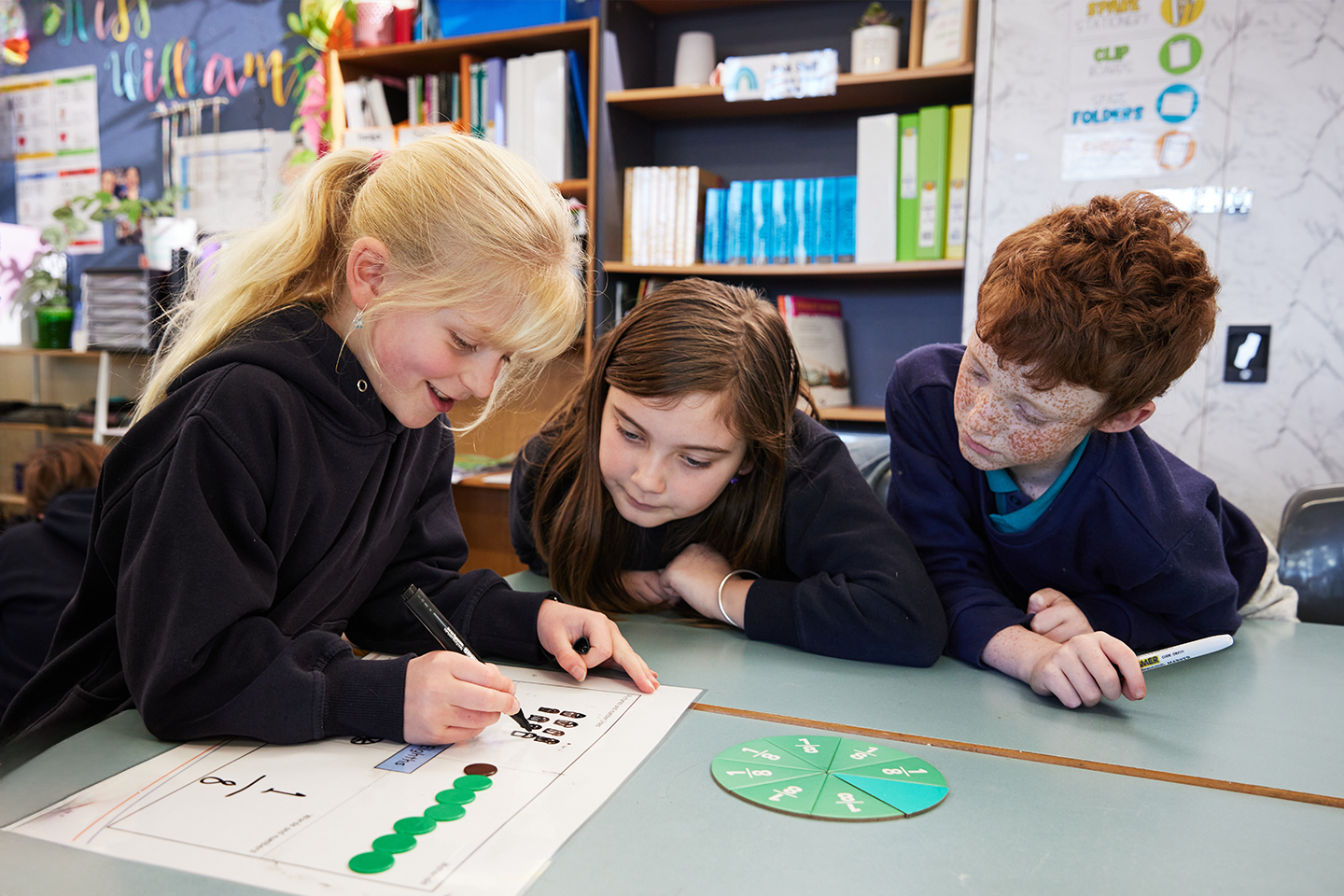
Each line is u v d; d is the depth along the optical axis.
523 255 0.68
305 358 0.73
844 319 2.67
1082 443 0.94
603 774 0.58
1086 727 0.70
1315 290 1.98
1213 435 2.09
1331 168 1.95
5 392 3.51
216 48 3.26
